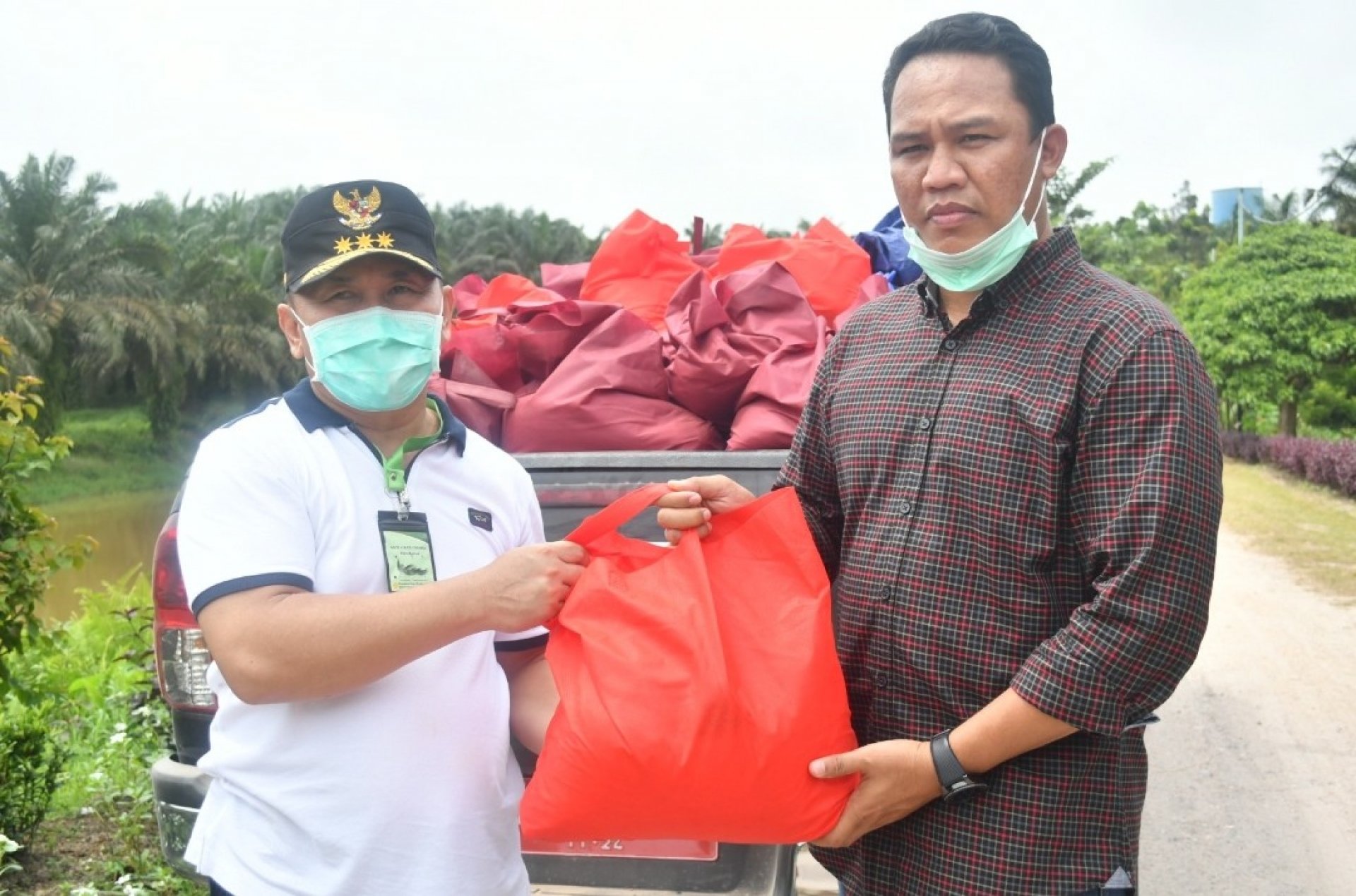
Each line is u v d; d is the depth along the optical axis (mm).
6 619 4645
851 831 2043
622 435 3670
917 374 2182
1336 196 46000
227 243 54375
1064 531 2023
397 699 1962
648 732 1929
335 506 1983
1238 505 19156
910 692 2143
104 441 46062
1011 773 2037
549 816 1994
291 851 1927
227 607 1854
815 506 2438
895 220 6180
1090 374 1983
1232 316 33156
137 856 4359
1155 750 6086
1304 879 4477
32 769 4539
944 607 2076
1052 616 2035
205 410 50469
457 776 1988
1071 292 2080
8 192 40406
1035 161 2133
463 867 1980
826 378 2414
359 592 1974
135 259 43031
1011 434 2027
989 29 2111
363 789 1920
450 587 1884
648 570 2107
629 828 2008
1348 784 5484
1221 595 10688
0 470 4609
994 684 2051
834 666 2072
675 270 5156
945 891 2090
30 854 4496
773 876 2818
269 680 1823
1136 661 1900
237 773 1963
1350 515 17375
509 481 2219
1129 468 1936
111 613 6609
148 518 31547
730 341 3916
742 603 2119
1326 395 33719
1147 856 4730
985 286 2115
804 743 1975
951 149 2098
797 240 5273
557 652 2072
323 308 2086
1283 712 6699
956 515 2070
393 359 2021
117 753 5246
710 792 1938
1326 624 9180
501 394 3773
